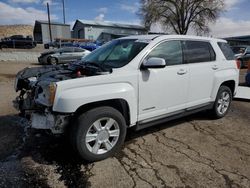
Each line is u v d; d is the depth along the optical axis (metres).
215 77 5.14
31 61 21.48
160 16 44.97
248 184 3.13
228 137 4.56
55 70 4.24
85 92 3.31
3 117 5.41
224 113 5.66
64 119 3.33
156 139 4.38
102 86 3.48
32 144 4.10
